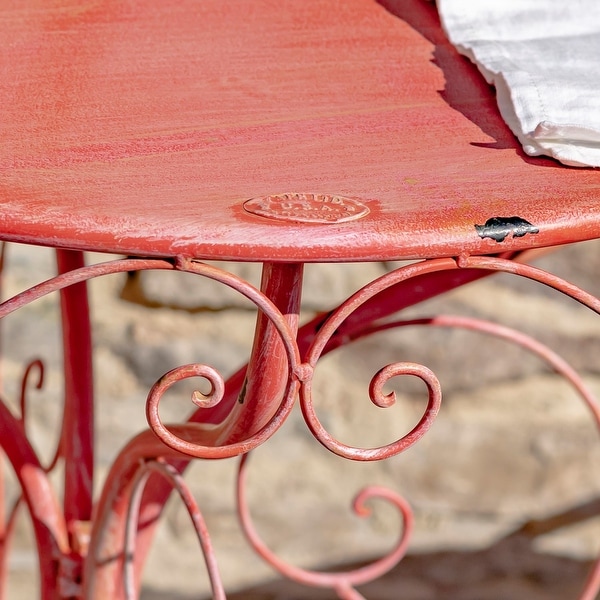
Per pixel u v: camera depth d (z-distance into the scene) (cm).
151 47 66
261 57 65
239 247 42
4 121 54
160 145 52
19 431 75
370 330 81
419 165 51
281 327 46
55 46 65
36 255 128
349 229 43
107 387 133
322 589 144
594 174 51
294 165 50
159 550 141
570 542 141
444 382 133
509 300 131
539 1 66
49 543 77
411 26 71
